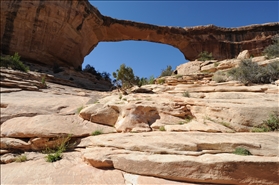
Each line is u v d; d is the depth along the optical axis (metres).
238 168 3.53
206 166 3.65
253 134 4.92
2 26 21.44
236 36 35.97
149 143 4.75
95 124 6.79
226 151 4.29
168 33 35.44
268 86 8.12
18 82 12.70
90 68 32.69
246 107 5.81
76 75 23.70
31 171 4.68
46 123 6.52
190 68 16.17
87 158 4.79
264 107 5.66
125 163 4.32
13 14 21.84
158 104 7.02
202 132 5.41
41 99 9.78
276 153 4.04
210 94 8.27
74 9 26.25
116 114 6.97
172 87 10.63
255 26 35.19
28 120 6.91
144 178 3.94
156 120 6.43
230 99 7.22
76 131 6.29
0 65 15.88
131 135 5.54
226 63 13.18
